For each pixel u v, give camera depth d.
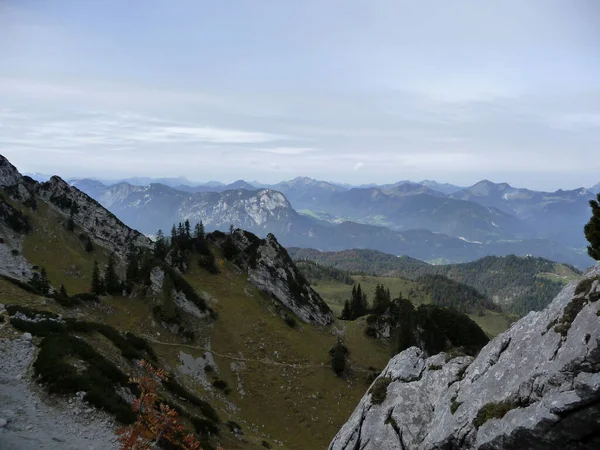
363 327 119.31
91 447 29.17
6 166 148.75
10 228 125.81
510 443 21.28
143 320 83.56
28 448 26.92
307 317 113.75
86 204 155.25
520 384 22.67
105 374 38.84
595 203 28.55
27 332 41.22
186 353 79.19
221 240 132.88
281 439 65.81
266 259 121.69
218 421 53.88
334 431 71.44
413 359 34.72
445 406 27.52
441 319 121.56
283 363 87.56
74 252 130.62
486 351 28.41
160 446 32.38
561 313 23.41
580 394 18.70
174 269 104.25
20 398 31.88
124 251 146.12
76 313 64.44
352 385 87.31
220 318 95.75
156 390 47.38
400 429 28.53
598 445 18.84
